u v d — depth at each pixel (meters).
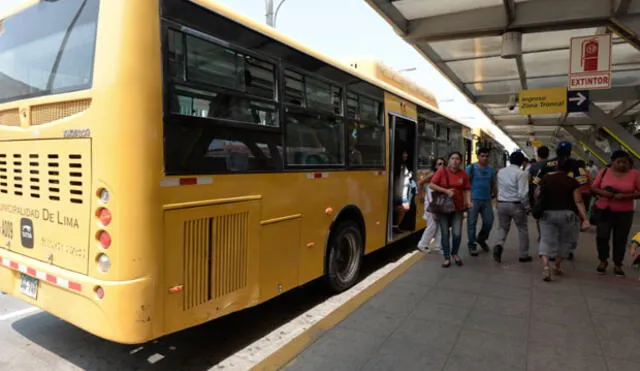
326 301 5.19
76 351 3.77
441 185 6.39
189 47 3.13
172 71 3.00
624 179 5.92
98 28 2.89
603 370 3.32
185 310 3.10
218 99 3.37
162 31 2.93
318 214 4.74
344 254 5.57
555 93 12.68
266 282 3.92
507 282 5.64
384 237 6.57
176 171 3.00
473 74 13.09
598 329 4.11
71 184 3.05
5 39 3.72
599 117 14.62
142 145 2.79
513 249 7.87
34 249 3.40
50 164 3.22
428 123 8.75
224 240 3.42
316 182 4.67
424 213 7.87
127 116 2.77
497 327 4.13
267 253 3.92
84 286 2.94
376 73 6.66
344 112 5.26
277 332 4.29
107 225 2.83
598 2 7.30
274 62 4.02
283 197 4.12
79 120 2.97
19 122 3.51
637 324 4.23
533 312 4.54
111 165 2.79
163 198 2.91
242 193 3.59
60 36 3.21
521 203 6.64
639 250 4.22
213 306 3.34
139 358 3.68
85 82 2.99
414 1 7.75
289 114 4.21
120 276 2.79
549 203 5.70
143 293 2.81
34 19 3.45
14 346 3.83
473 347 3.70
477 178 7.40
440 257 7.16
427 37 8.71
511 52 8.08
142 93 2.79
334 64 5.04
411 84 8.30
